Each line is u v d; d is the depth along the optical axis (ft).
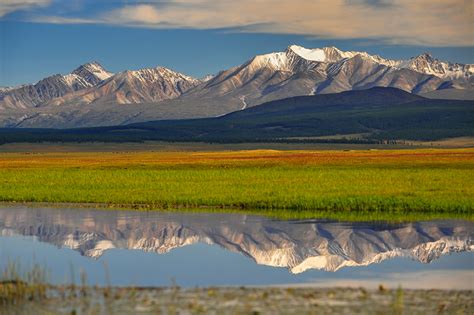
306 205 209.26
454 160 433.48
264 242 154.92
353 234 163.63
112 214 202.18
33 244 153.17
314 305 93.86
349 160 450.30
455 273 120.26
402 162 418.31
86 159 595.47
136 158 603.67
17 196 239.71
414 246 148.77
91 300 97.04
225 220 187.42
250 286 109.40
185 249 147.23
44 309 92.63
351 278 116.26
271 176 310.86
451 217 188.85
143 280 114.42
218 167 396.78
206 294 100.07
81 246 150.82
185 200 223.30
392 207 203.72
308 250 145.89
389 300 96.58
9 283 106.22
